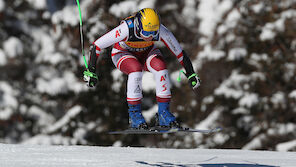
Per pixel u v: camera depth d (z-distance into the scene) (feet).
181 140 198.90
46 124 218.18
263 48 195.52
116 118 203.10
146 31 58.65
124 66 61.21
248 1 196.85
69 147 78.43
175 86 197.77
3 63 214.90
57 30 205.36
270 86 193.57
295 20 189.88
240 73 194.18
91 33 197.06
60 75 215.31
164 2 229.25
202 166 64.90
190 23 221.46
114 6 199.41
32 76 219.41
